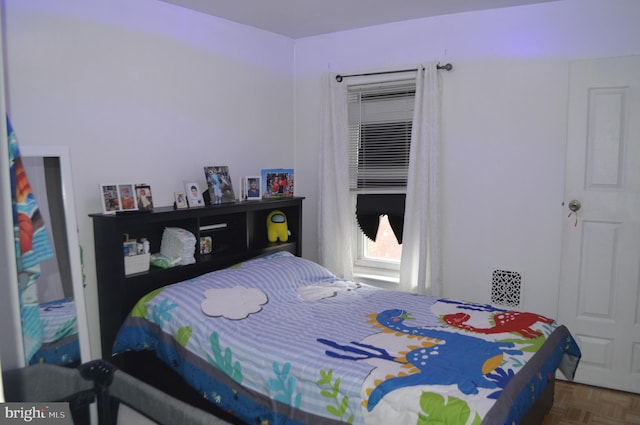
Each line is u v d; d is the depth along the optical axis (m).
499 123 3.31
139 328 2.58
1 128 0.70
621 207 2.93
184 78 3.18
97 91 2.68
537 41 3.14
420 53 3.56
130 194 2.73
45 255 1.03
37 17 2.39
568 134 3.03
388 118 3.75
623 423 2.62
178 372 2.44
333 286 3.09
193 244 2.94
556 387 3.08
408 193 3.54
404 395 1.78
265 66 3.85
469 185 3.45
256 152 3.81
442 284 3.55
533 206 3.24
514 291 3.34
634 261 2.93
